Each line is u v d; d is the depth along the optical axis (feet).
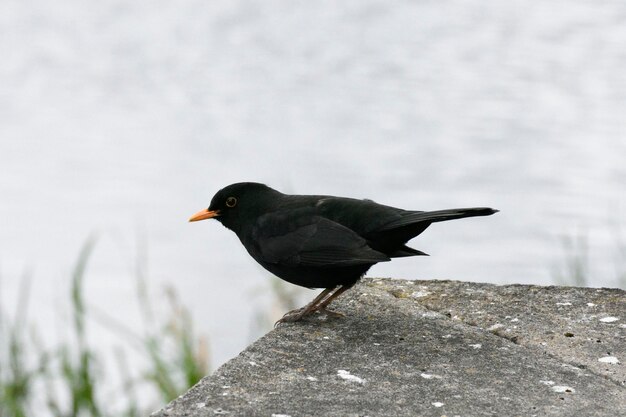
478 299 19.19
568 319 18.20
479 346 17.13
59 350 26.40
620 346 17.08
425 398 15.19
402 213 18.06
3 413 25.58
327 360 16.47
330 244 17.98
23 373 25.89
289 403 14.93
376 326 17.98
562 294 19.34
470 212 17.53
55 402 25.86
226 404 14.85
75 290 27.09
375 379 15.80
